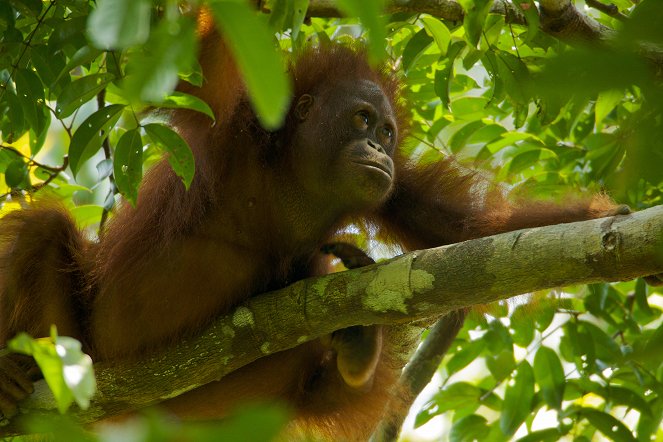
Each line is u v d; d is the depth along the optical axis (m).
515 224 9.38
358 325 8.58
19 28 9.35
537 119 12.29
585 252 6.56
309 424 10.52
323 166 9.23
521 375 11.74
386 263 7.58
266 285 9.23
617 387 11.72
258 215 9.22
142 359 8.56
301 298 7.95
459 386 12.42
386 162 9.02
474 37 9.01
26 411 8.58
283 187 9.37
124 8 3.68
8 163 10.57
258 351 8.28
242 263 9.02
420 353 11.83
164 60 4.01
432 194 10.45
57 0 8.82
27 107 8.90
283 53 9.93
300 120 9.52
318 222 9.57
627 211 8.50
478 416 12.34
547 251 6.73
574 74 3.26
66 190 11.81
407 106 10.99
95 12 3.70
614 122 12.05
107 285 9.06
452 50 9.81
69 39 8.20
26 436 9.24
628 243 6.39
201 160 8.84
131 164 7.71
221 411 9.59
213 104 8.48
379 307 7.52
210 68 8.27
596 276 6.60
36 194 10.11
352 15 3.74
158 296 8.78
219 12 3.69
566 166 12.11
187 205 8.86
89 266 9.54
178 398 9.25
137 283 8.87
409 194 10.49
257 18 3.72
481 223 9.77
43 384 8.62
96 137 8.00
